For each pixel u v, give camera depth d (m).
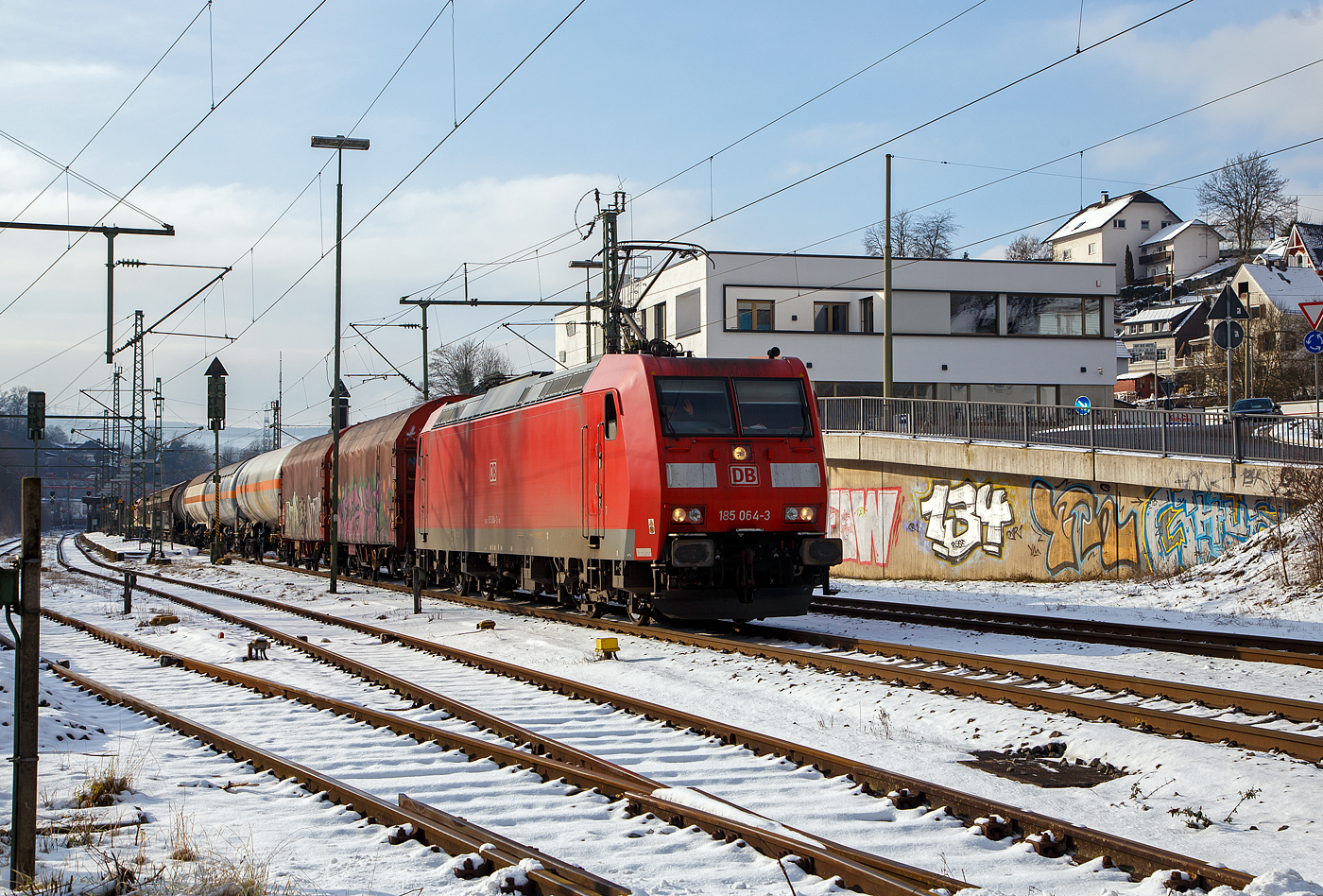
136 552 59.91
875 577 29.97
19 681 5.84
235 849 6.21
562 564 18.39
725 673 12.34
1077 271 49.88
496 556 21.44
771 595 15.75
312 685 12.89
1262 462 20.73
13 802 5.78
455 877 5.74
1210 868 5.41
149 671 14.55
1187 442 22.11
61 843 6.43
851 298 48.22
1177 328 88.62
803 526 15.72
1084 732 8.81
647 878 5.70
